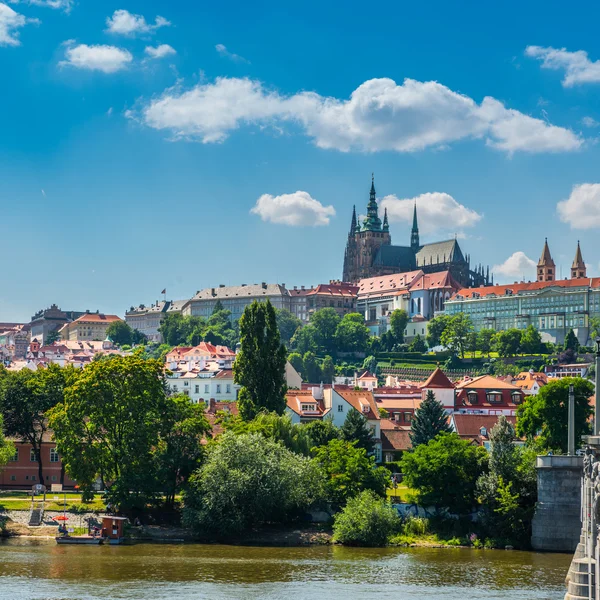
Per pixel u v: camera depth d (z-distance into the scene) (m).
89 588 146.75
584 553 114.81
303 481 197.62
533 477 194.00
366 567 166.00
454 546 188.50
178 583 151.25
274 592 146.00
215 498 191.38
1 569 159.50
